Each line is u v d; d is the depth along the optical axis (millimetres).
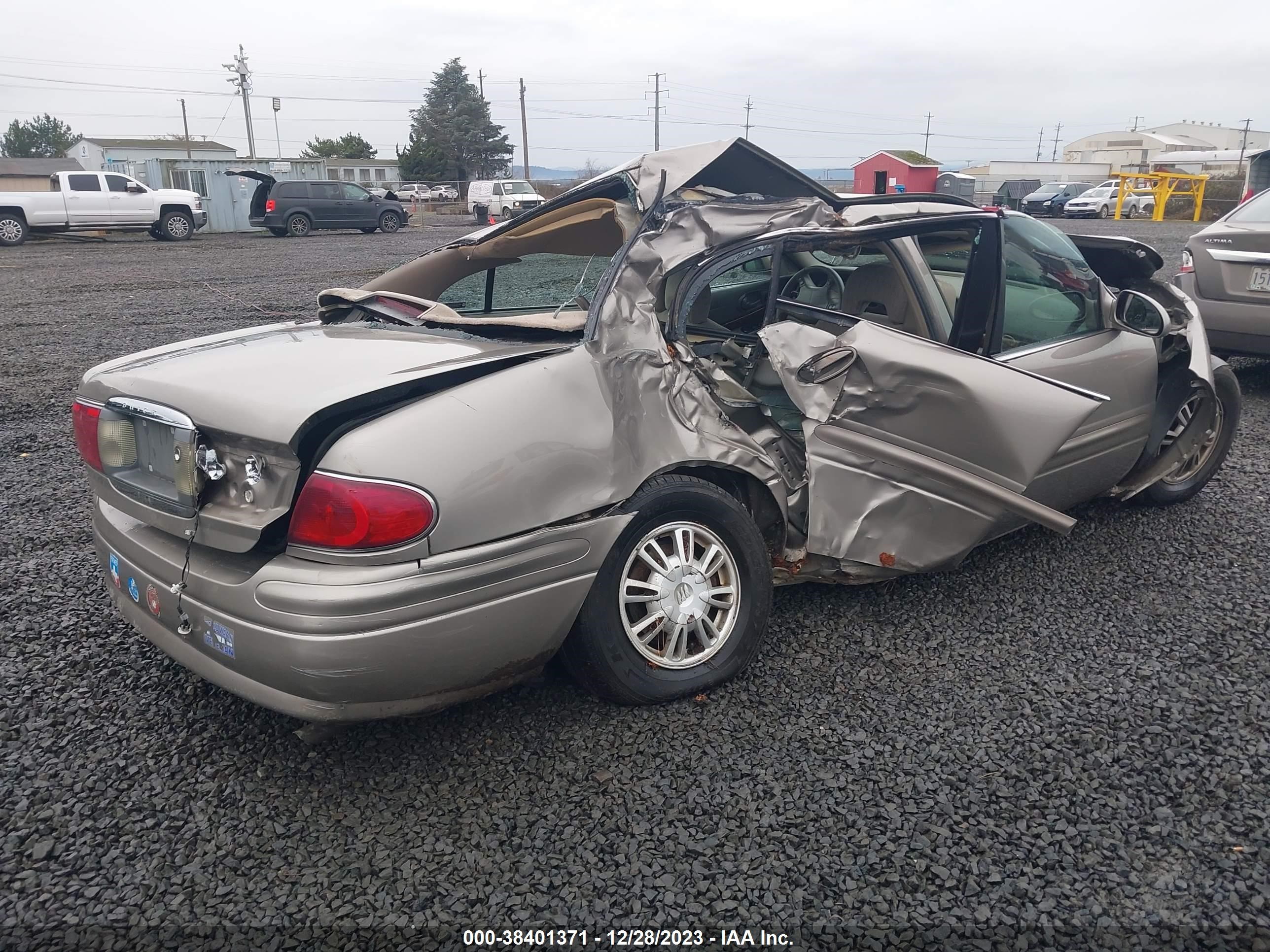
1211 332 6660
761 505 3260
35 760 2773
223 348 3086
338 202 28469
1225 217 6852
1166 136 89000
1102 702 3055
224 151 68875
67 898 2260
